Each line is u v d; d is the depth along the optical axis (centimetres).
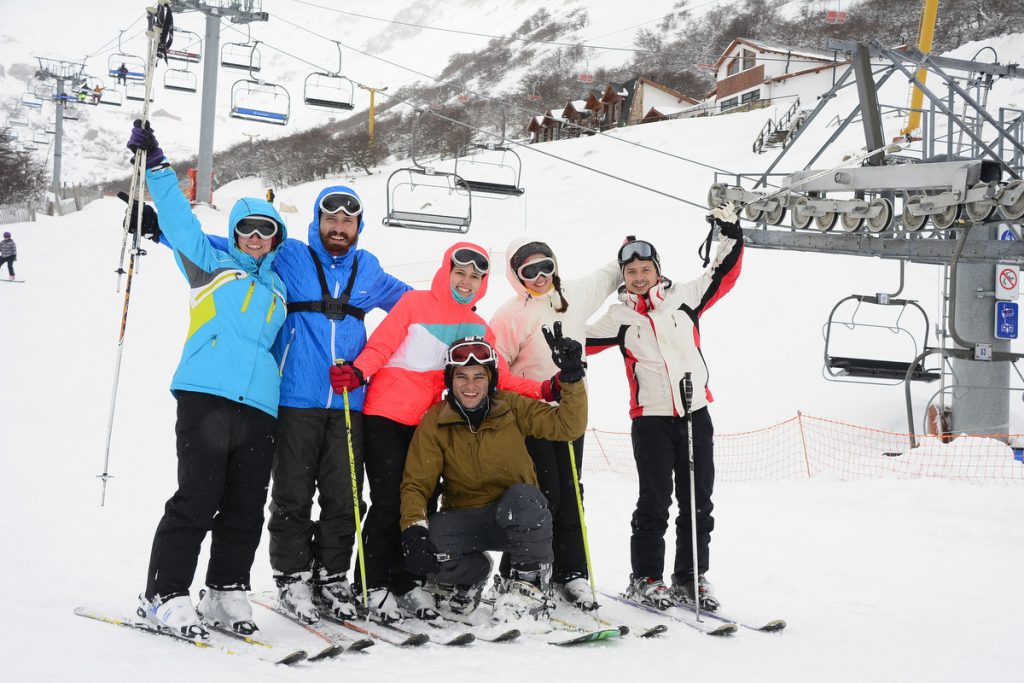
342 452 341
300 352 340
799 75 3916
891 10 6981
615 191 2778
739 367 1291
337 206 348
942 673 312
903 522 676
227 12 2447
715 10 10412
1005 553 568
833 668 311
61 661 248
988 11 5109
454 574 348
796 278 1584
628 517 661
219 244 344
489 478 356
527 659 300
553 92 8200
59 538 523
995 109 2622
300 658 275
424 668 280
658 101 4825
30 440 868
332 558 343
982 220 760
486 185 918
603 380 1290
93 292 1670
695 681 286
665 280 413
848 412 1134
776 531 640
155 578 303
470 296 367
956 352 1023
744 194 948
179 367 317
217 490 310
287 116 1833
